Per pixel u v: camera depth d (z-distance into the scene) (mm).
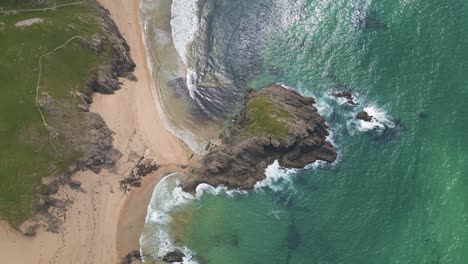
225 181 71312
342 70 81500
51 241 66000
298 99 77000
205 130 77438
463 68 78500
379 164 71500
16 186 68500
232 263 65250
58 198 69250
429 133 73125
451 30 82625
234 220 68750
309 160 72625
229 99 80562
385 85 78688
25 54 78312
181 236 67750
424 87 77500
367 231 66250
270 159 72438
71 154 72188
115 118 77688
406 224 66188
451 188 68250
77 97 76875
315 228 67250
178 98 80750
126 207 70250
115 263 65500
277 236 67125
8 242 65125
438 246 64062
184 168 73688
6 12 82125
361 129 74938
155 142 76000
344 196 69438
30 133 72188
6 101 74125
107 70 80875
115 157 74125
